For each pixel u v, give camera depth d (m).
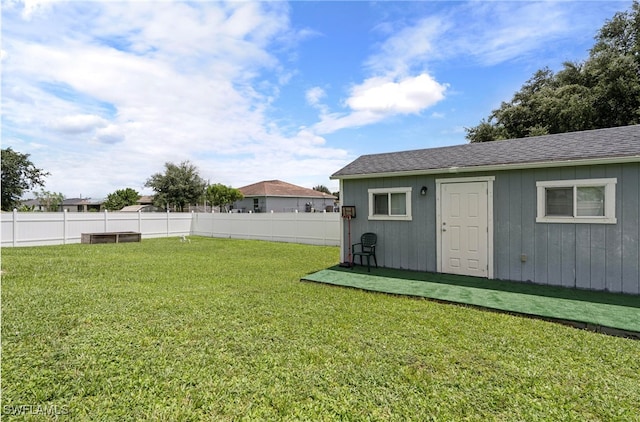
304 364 3.19
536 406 2.53
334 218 13.76
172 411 2.45
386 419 2.38
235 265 8.91
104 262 9.16
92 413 2.42
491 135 20.81
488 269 6.94
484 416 2.41
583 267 5.98
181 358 3.29
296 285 6.50
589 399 2.62
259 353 3.42
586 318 4.38
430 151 8.87
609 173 5.73
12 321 4.19
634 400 2.61
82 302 5.12
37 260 9.24
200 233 19.28
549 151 6.53
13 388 2.70
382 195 8.38
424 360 3.28
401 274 7.45
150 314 4.62
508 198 6.70
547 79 20.80
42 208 33.75
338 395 2.67
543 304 5.06
